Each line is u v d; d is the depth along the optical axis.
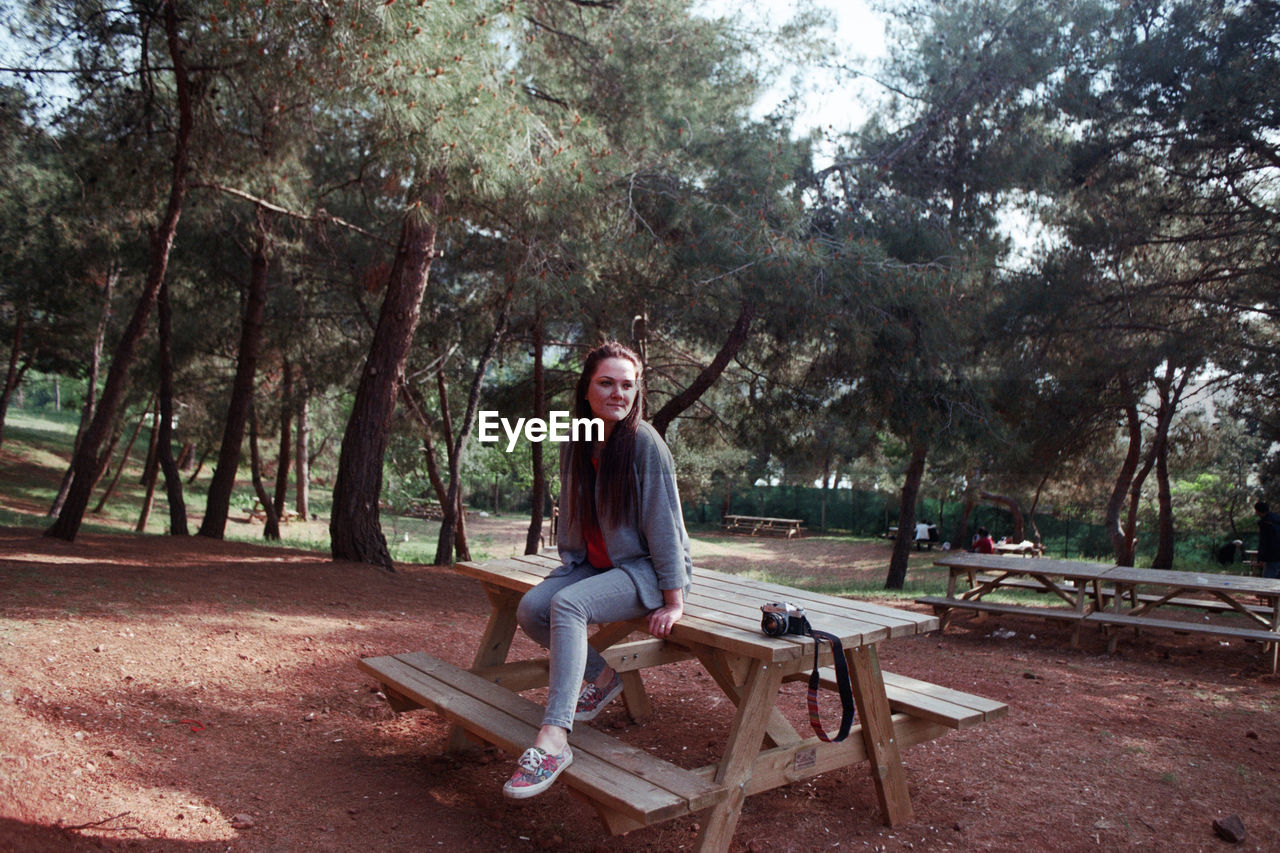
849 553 28.64
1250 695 5.32
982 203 12.12
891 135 12.02
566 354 15.89
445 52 6.52
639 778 2.37
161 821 2.72
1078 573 7.01
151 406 22.89
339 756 3.48
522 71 10.17
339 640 5.16
